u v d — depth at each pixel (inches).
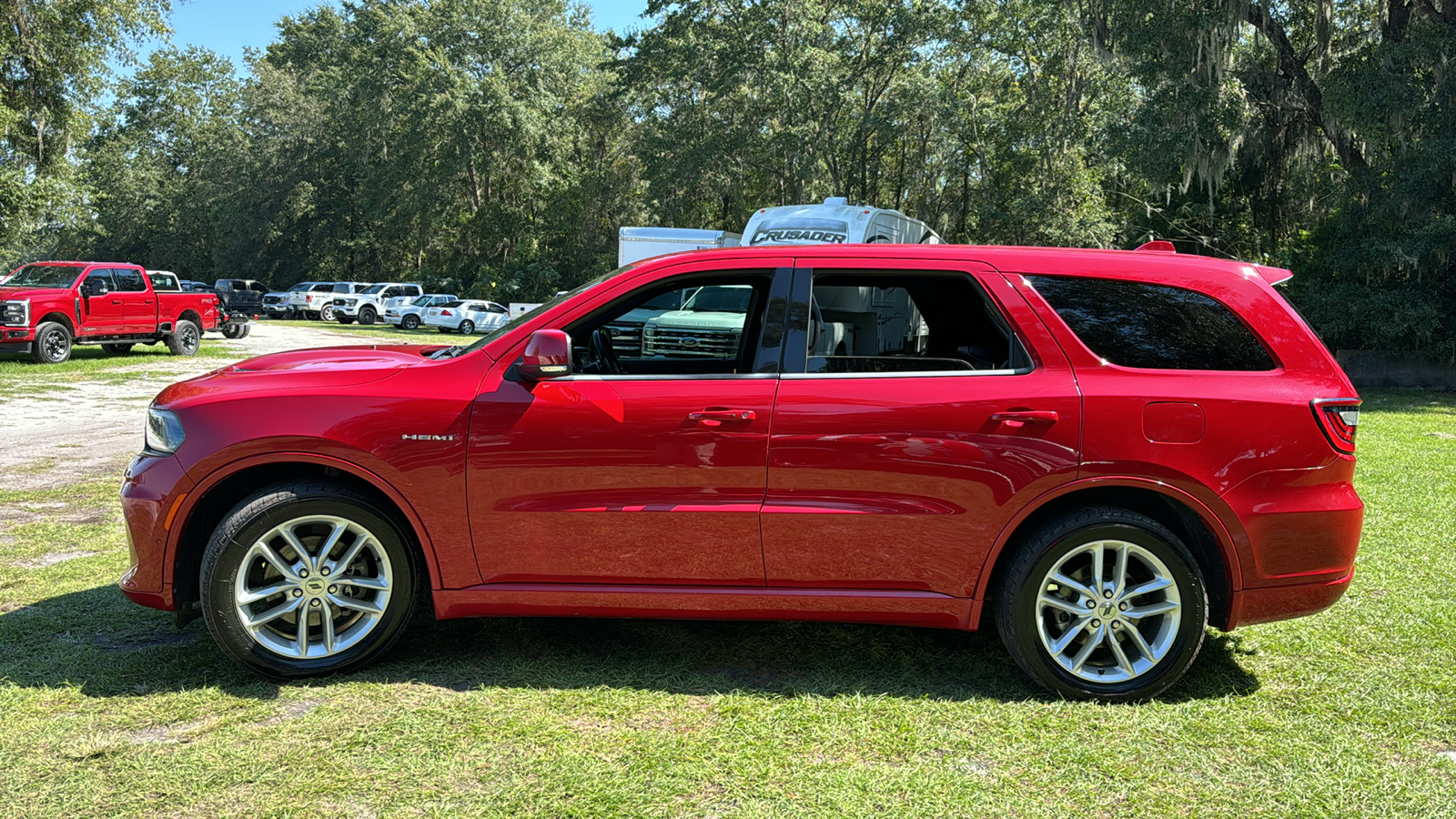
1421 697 134.7
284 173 2164.1
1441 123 732.7
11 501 258.1
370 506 135.0
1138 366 133.6
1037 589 132.2
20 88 901.2
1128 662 134.3
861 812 103.2
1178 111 810.8
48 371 624.7
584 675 140.1
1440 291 808.3
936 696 134.6
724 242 698.8
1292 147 928.9
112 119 1002.7
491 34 1886.1
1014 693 136.4
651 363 142.3
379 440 133.6
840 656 149.7
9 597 173.5
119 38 926.4
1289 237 1006.4
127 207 2571.4
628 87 1633.9
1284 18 906.1
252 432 133.3
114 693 131.6
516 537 135.7
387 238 2225.6
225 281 1814.7
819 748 118.1
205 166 2299.5
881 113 1384.1
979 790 108.1
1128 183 1222.3
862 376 135.0
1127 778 111.6
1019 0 1239.5
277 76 2169.0
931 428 131.6
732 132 1461.6
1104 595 133.0
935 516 132.4
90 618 162.6
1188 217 1089.4
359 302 1593.3
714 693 134.6
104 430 394.9
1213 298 136.6
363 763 112.4
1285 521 132.3
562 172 2010.3
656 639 156.1
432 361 141.8
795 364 135.9
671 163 1520.7
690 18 1454.2
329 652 137.0
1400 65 757.3
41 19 874.1
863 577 134.8
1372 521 240.7
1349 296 804.6
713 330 143.3
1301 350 135.3
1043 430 130.9
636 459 133.6
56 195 911.7
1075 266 138.4
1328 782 110.7
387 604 137.9
